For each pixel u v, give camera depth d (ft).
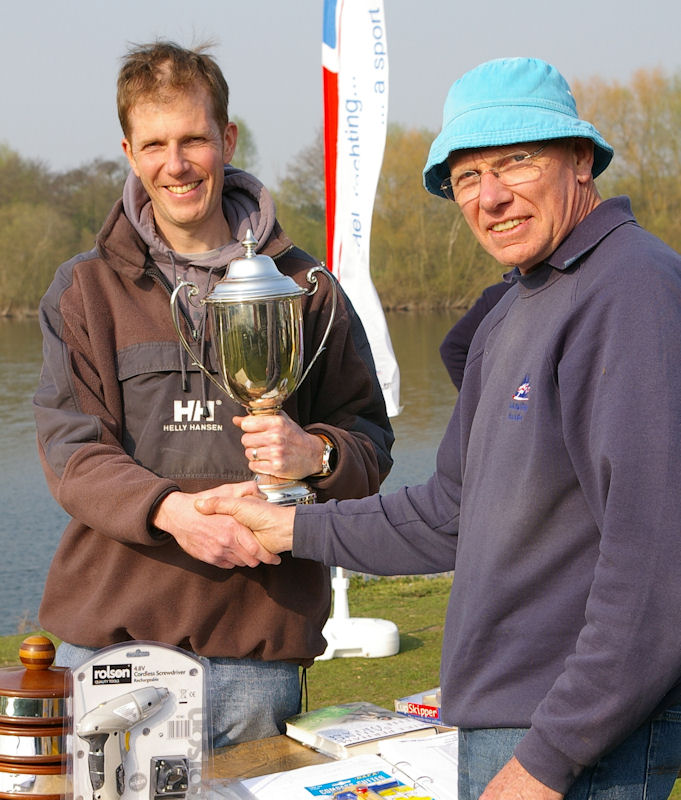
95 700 5.54
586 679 4.16
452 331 9.86
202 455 6.70
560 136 4.61
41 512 38.83
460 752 4.94
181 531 6.22
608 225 4.63
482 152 4.76
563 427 4.43
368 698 12.85
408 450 47.98
